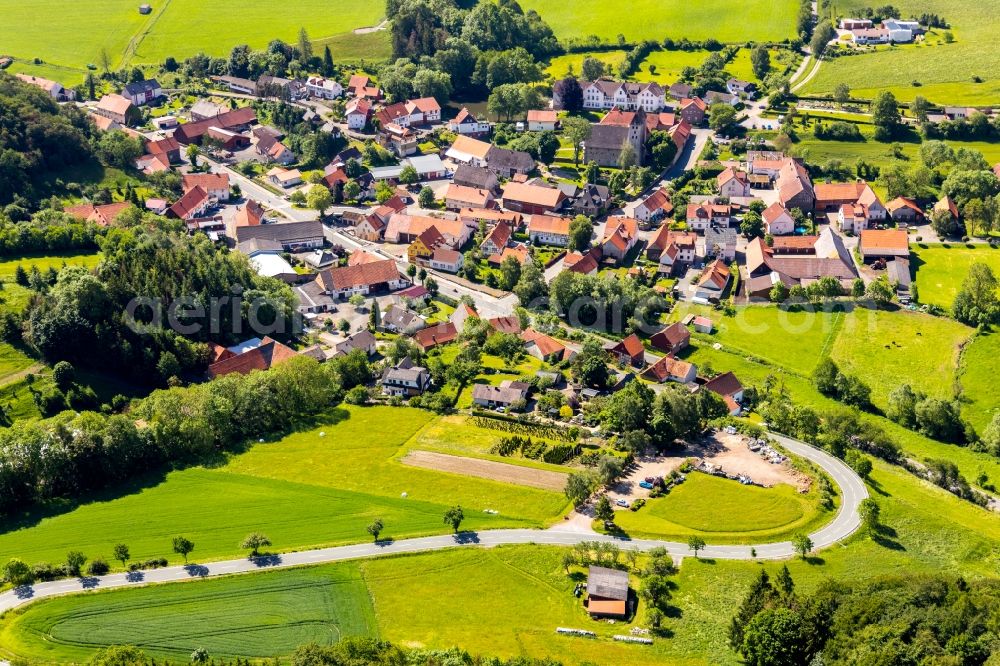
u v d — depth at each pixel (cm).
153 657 17162
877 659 16425
